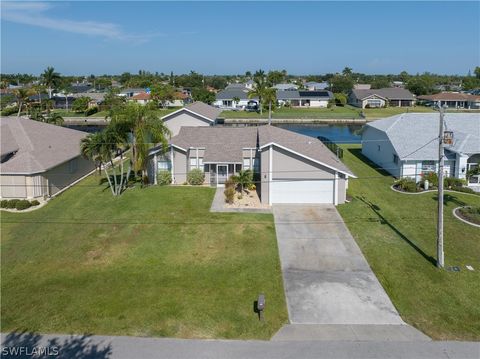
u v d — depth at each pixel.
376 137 48.28
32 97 122.00
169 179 38.31
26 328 17.52
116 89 136.88
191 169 39.03
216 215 30.30
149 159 38.47
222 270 22.58
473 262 23.05
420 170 39.66
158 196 34.41
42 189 34.62
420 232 26.98
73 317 18.27
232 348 16.27
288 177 32.69
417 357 15.74
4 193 34.19
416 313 18.66
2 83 154.00
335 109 113.44
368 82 195.62
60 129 45.31
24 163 34.25
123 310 18.80
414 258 23.61
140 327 17.56
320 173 32.56
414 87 137.62
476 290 20.39
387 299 19.80
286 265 23.11
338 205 32.53
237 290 20.56
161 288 20.73
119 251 24.83
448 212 30.48
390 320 18.17
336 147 53.38
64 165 38.44
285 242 25.94
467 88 162.75
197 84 180.00
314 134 77.69
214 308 18.98
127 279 21.67
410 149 40.38
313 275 22.03
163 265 23.14
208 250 24.89
